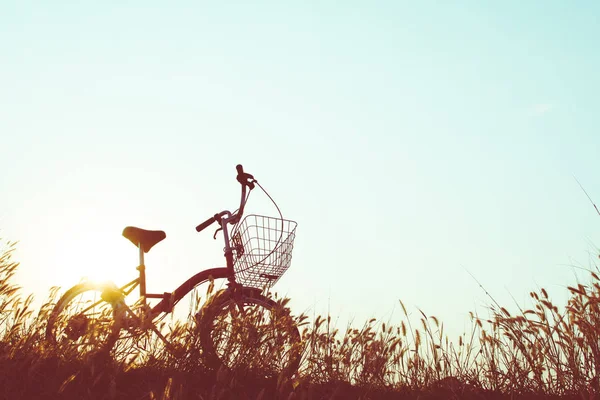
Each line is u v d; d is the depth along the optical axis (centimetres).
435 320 396
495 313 385
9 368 310
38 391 308
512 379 371
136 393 319
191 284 446
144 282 445
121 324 359
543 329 367
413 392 383
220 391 312
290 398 307
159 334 371
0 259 383
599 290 368
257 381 367
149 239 455
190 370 363
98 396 308
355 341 395
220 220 476
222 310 407
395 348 388
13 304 367
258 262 438
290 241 451
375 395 378
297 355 381
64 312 396
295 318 400
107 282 436
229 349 376
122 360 353
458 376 391
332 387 371
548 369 369
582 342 350
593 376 343
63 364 330
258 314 397
